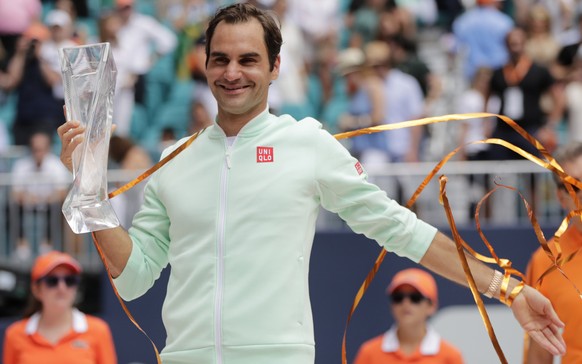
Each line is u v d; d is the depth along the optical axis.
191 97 28.59
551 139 27.11
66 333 18.14
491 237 23.08
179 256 9.95
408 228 10.10
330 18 31.77
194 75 28.59
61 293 18.06
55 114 28.64
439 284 22.47
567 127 28.38
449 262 10.16
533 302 10.05
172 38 30.17
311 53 30.97
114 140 24.39
